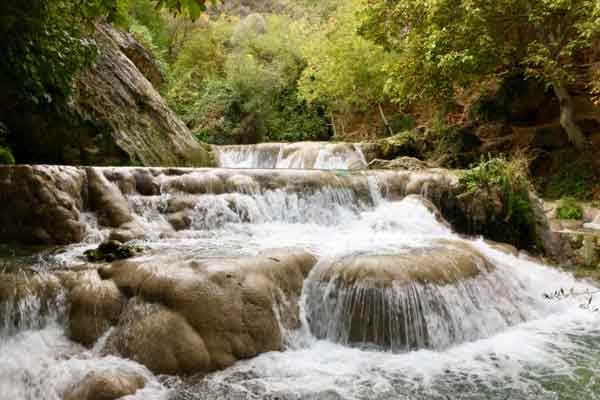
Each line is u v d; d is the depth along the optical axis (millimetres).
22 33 7238
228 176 7641
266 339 4305
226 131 20141
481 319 5016
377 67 15609
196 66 24000
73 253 5480
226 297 4270
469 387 3729
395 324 4535
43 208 6039
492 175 8305
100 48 10383
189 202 6984
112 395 3420
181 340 3949
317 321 4801
